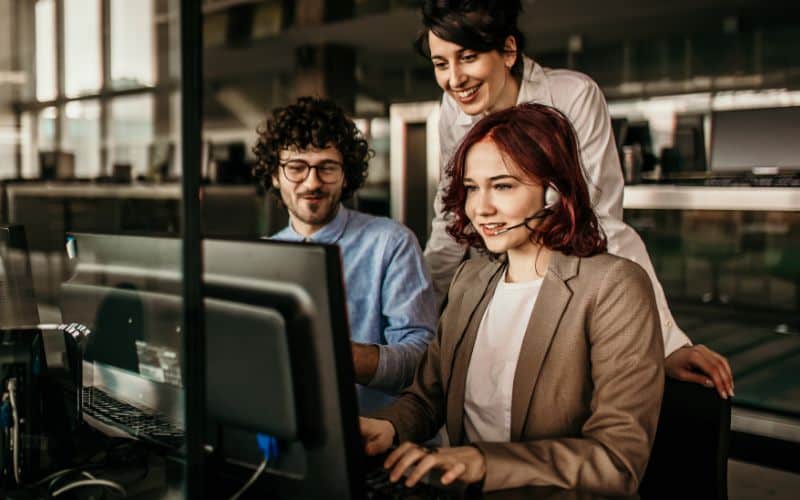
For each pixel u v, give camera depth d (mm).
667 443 1364
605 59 5906
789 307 4512
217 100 7453
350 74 6926
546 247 1258
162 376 1089
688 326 4508
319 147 1666
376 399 1703
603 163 1987
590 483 1082
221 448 1034
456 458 1063
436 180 5125
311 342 904
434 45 1838
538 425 1223
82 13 5750
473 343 1336
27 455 1146
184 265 811
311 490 945
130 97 5996
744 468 3416
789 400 3553
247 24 6473
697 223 4824
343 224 1774
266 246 935
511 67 1931
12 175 5328
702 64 5516
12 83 5469
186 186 801
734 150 4555
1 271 1437
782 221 4539
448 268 2062
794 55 5168
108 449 1174
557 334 1217
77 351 1221
